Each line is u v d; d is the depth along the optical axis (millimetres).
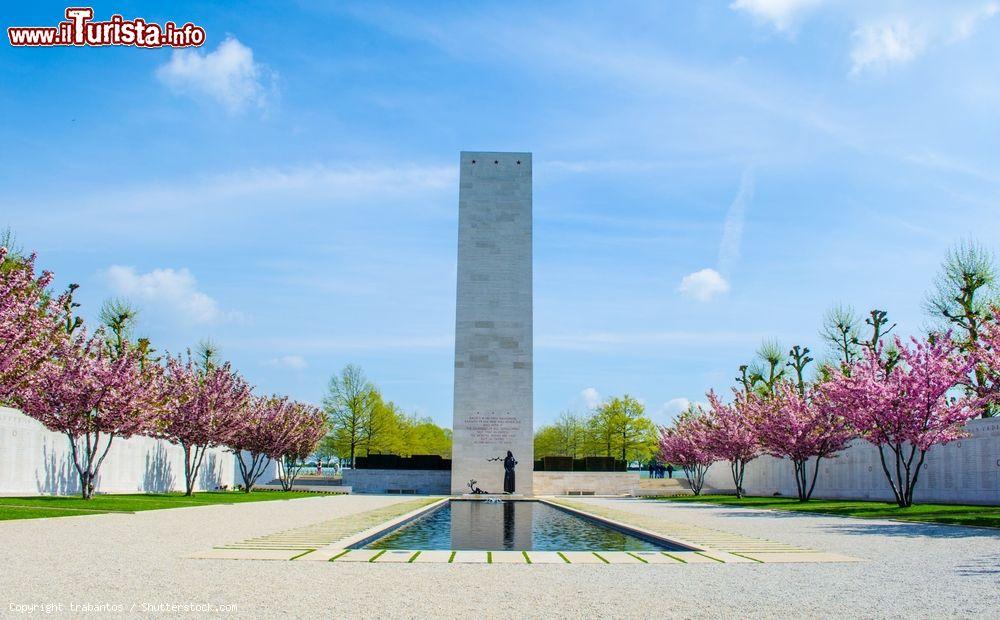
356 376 94688
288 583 13719
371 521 27812
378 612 11375
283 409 63406
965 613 11625
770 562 17328
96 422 38969
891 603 12367
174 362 51562
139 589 12859
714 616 11359
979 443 41531
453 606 11898
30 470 40312
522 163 67062
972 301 51156
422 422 140375
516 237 65812
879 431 38969
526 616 11258
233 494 53500
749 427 55594
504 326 64375
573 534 26172
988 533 24641
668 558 17891
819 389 48000
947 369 36750
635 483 69625
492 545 22156
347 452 95312
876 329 57531
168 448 56625
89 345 40031
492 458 62500
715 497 60219
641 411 101812
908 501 38406
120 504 35125
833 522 29734
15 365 29922
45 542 19031
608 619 11117
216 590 12891
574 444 116688
